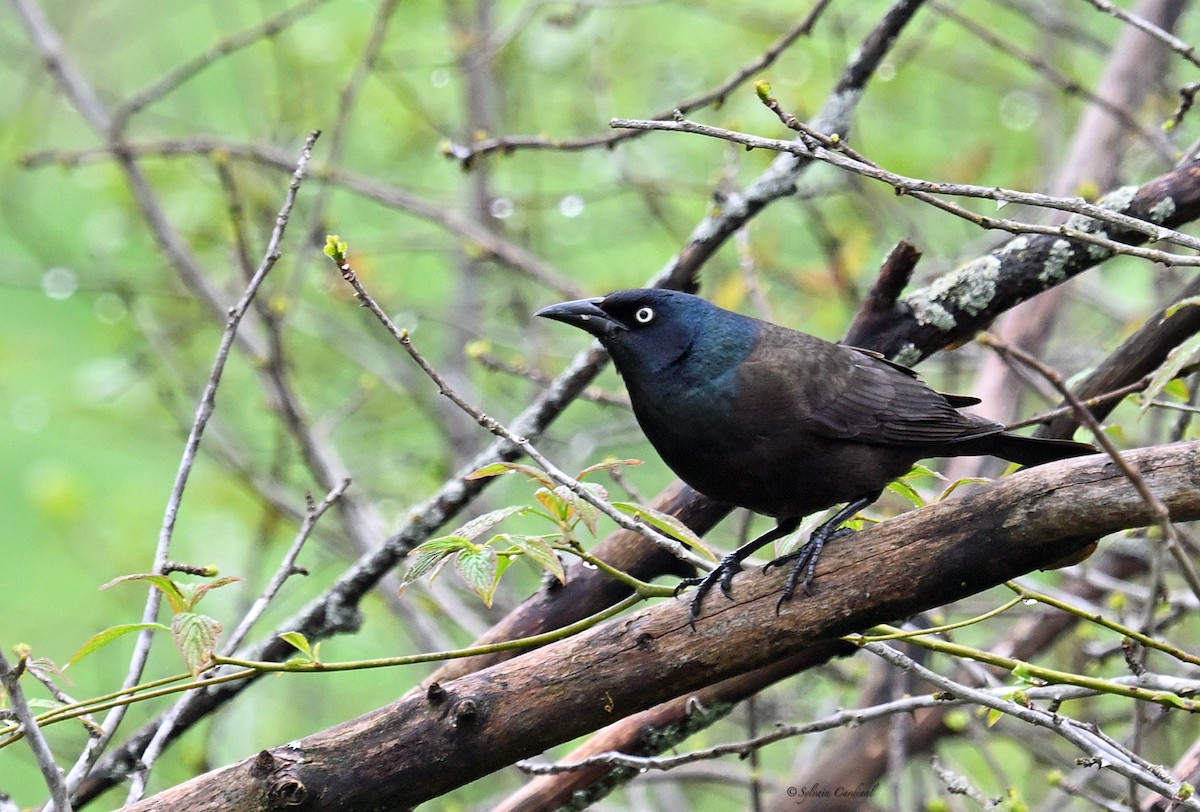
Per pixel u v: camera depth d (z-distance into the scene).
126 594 13.55
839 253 12.78
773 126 13.20
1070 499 5.90
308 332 14.56
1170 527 5.11
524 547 5.96
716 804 14.16
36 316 17.02
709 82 14.95
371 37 12.46
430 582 5.80
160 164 14.48
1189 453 5.75
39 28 13.95
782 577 6.38
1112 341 13.09
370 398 14.92
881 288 8.48
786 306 14.23
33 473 14.09
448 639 12.48
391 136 15.22
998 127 15.37
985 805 7.76
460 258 14.85
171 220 14.31
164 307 15.38
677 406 7.72
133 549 13.54
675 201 15.48
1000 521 6.03
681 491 8.80
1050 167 13.99
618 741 8.21
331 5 16.12
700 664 6.33
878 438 7.72
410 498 13.77
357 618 9.03
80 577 15.72
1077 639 10.86
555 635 6.42
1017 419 11.30
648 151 15.05
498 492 13.42
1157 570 5.88
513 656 8.27
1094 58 16.56
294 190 7.06
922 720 10.33
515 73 15.37
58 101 16.28
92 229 15.01
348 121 14.48
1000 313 8.67
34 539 16.12
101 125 13.68
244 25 18.59
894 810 9.30
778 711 12.14
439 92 16.11
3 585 15.52
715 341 7.72
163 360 14.30
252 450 14.09
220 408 15.24
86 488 13.75
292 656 9.04
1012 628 12.17
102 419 14.55
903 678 9.70
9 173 15.86
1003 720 10.52
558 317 7.96
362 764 6.12
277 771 6.06
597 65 13.67
